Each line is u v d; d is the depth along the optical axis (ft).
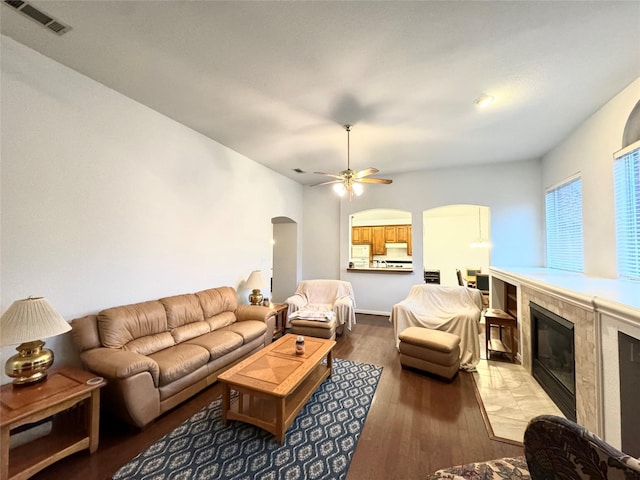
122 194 8.66
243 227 14.26
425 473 5.50
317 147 12.94
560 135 11.35
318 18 5.46
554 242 13.35
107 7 5.28
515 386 9.01
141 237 9.25
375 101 8.70
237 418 6.84
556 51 6.37
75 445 5.71
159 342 8.43
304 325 12.85
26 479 4.99
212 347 8.77
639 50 6.30
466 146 12.69
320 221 20.30
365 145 12.64
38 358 5.88
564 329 7.28
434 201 16.79
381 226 28.68
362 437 6.55
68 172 7.34
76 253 7.52
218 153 12.53
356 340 13.50
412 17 5.41
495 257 15.30
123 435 6.54
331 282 15.88
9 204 6.31
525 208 14.87
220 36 6.03
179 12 5.38
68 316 7.32
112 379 6.33
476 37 5.94
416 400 8.17
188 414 7.43
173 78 7.70
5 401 5.18
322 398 8.27
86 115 7.71
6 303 6.24
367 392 8.61
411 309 12.25
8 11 5.41
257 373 7.09
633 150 7.74
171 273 10.34
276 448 6.15
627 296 5.71
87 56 6.83
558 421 2.58
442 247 28.02
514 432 6.73
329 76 7.45
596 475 2.31
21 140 6.48
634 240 7.93
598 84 7.73
